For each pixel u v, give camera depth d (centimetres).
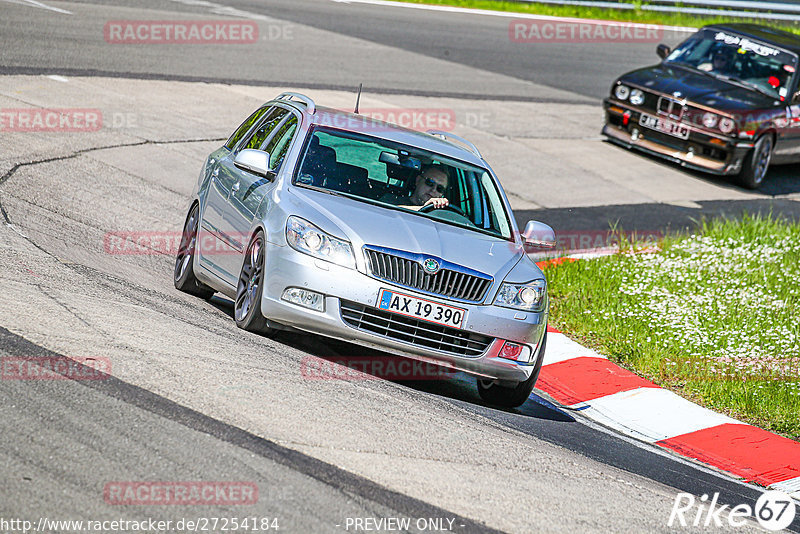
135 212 3950
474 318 2480
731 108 6222
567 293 3894
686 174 6419
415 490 1788
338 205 2605
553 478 2042
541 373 3120
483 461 2041
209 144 5075
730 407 2989
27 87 5200
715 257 4472
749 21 11150
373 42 8275
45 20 6800
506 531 1692
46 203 3669
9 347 2050
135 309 2581
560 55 9200
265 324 2575
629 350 3366
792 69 6600
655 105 6419
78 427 1748
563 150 6353
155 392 1975
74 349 2122
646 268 4231
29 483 1530
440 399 2517
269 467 1741
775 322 3688
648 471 2330
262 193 2722
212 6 8531
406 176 2831
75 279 2744
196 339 2408
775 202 6131
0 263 2673
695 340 3412
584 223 5053
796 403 3009
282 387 2180
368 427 2066
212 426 1867
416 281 2455
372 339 2427
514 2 10925
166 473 1644
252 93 6050
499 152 6000
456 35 9250
